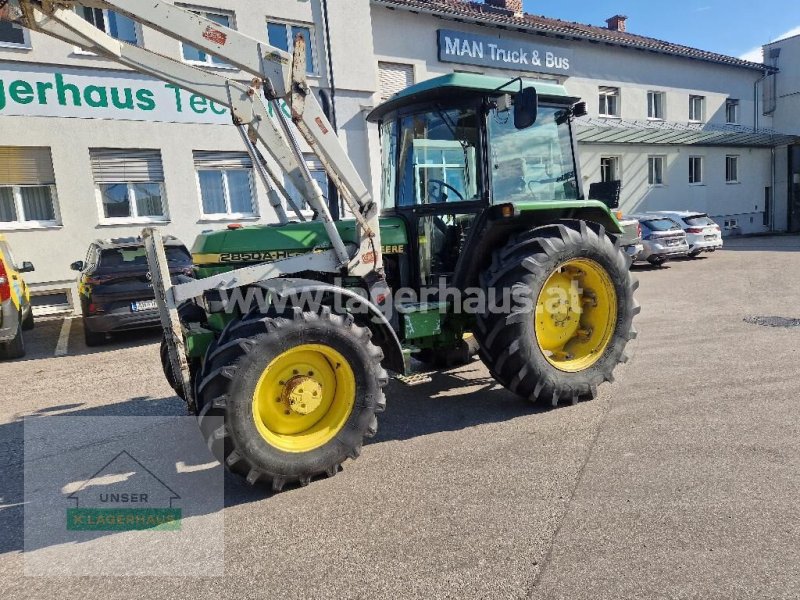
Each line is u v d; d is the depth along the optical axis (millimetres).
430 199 4375
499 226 4125
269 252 3824
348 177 3516
